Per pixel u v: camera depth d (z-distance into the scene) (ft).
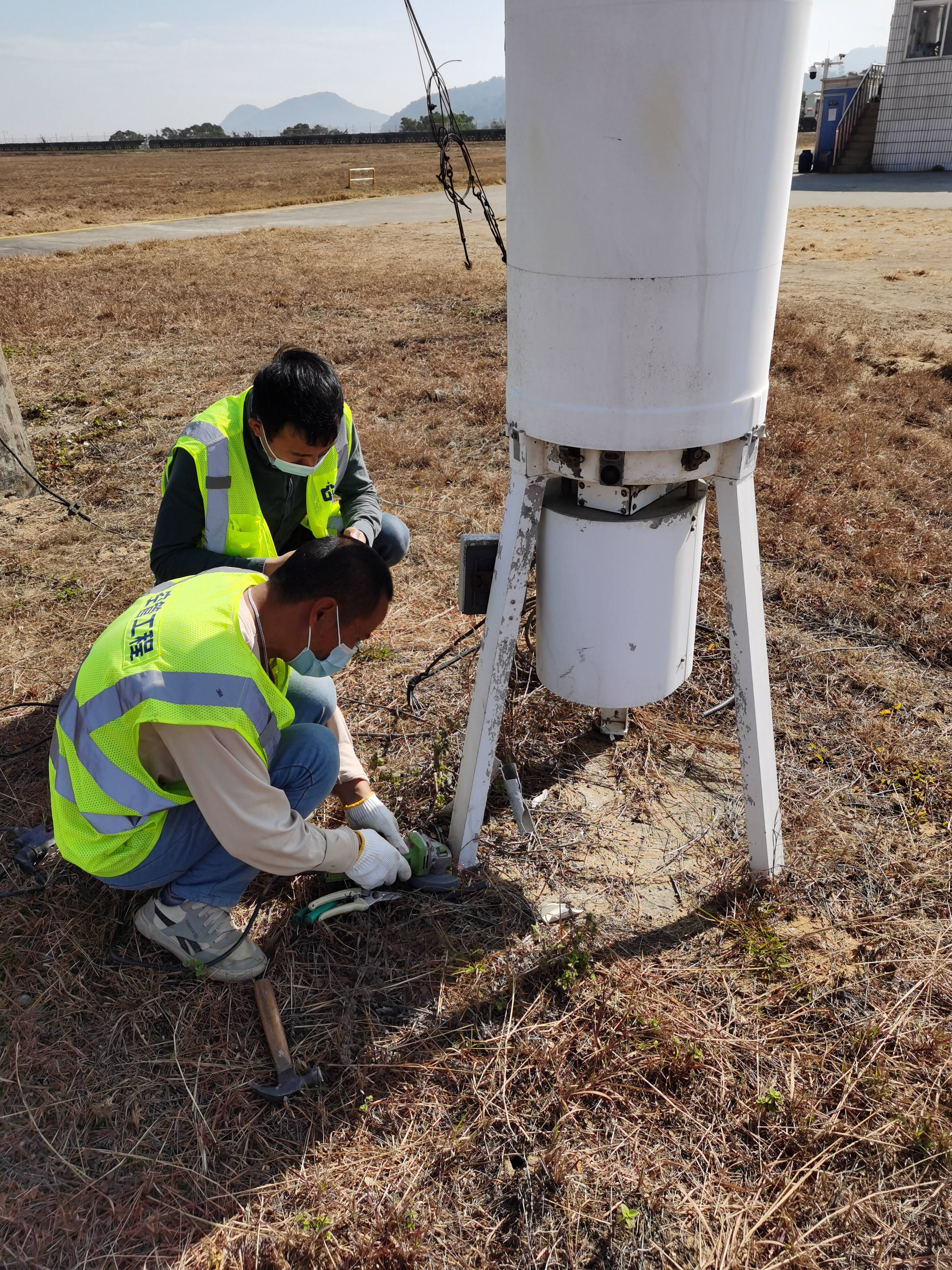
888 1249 5.10
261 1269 5.05
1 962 6.81
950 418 18.71
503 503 14.93
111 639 5.82
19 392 21.66
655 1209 5.28
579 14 4.76
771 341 5.96
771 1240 5.15
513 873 7.72
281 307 31.14
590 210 5.17
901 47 70.44
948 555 12.74
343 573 5.55
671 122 4.87
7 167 164.25
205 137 350.43
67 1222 5.23
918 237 42.78
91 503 15.37
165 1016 6.46
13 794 8.59
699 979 6.70
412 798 8.46
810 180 71.82
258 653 5.77
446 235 50.80
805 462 15.92
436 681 10.19
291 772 6.61
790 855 7.76
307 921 7.05
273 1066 6.11
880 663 10.50
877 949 6.91
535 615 9.70
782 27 4.88
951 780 8.57
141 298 32.86
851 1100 5.84
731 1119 5.75
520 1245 5.12
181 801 6.03
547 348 5.74
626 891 7.52
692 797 8.56
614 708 7.16
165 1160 5.57
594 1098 5.90
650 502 6.55
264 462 7.38
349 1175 5.47
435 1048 6.24
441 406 19.95
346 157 165.78
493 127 169.68
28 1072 6.05
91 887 7.45
